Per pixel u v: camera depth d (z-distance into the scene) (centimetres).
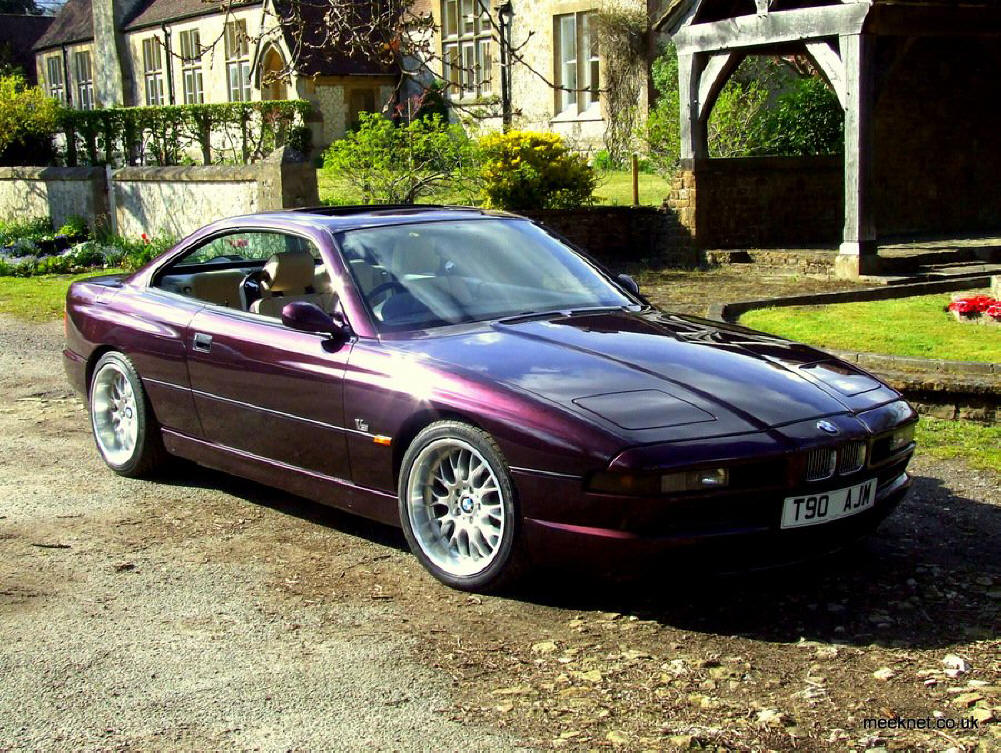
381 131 1622
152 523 545
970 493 569
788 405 431
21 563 488
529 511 416
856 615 420
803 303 1159
